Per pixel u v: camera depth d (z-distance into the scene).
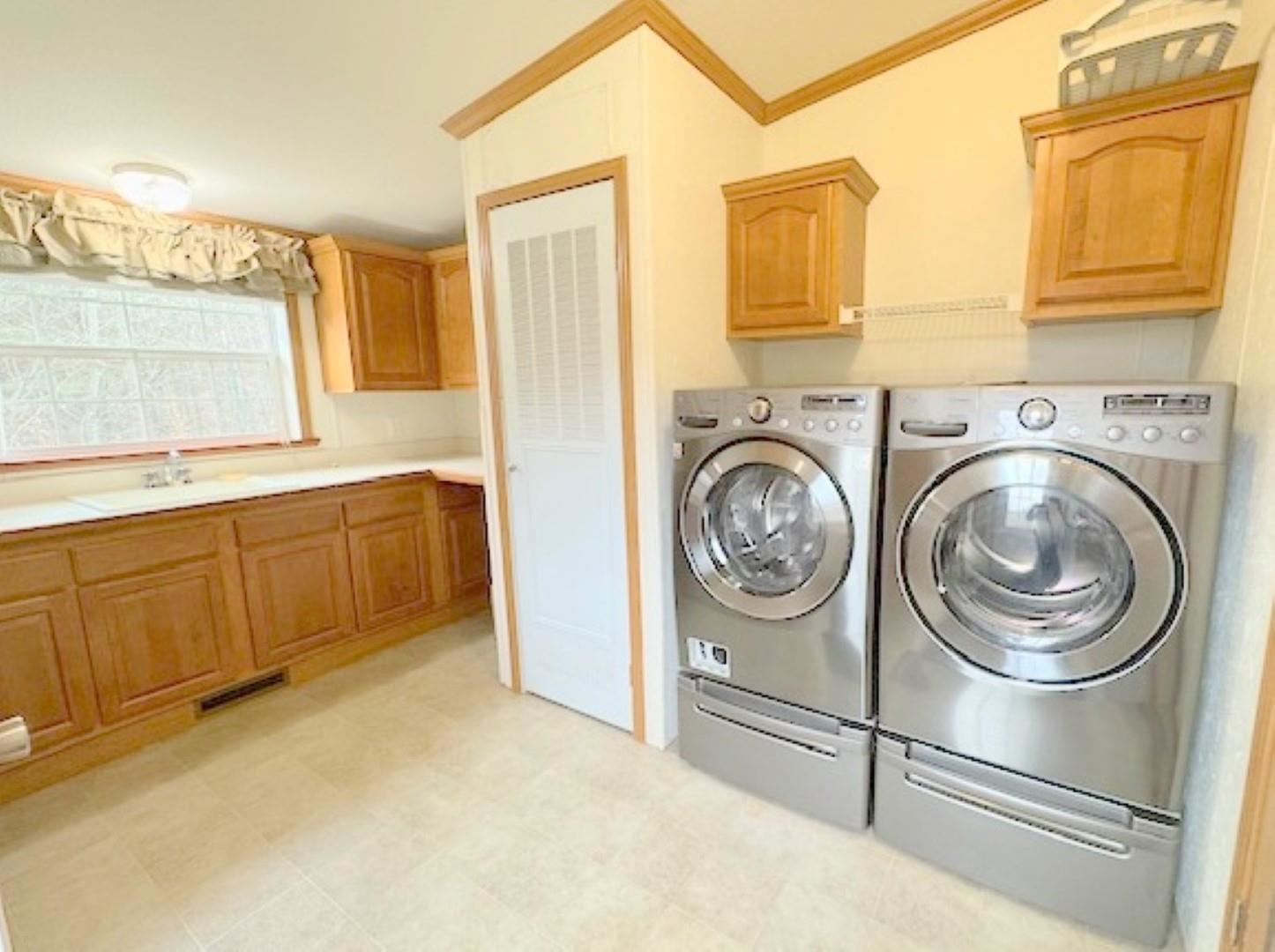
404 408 3.77
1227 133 1.43
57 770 2.00
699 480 1.83
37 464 2.43
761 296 2.18
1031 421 1.31
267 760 2.11
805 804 1.78
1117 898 1.36
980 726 1.48
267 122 2.17
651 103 1.81
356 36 1.77
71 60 1.72
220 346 3.04
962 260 2.11
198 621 2.32
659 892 1.53
